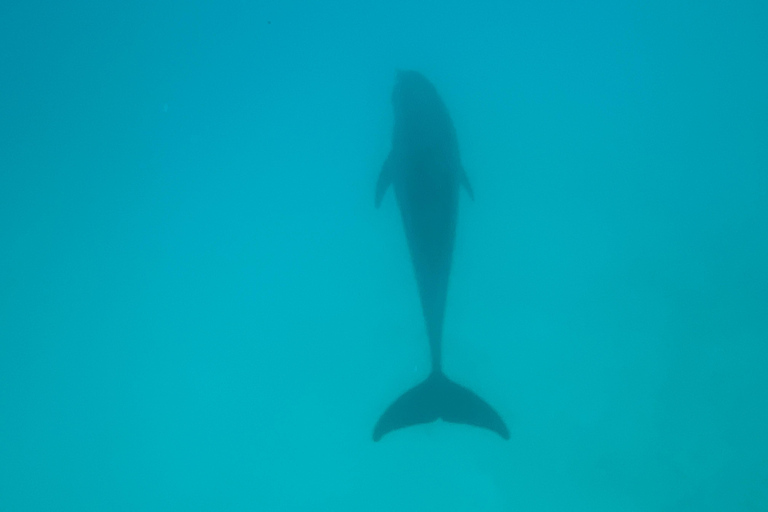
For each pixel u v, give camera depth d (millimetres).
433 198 5328
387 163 5789
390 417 5430
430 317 5336
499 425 5293
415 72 6211
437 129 5543
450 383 5449
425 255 5270
